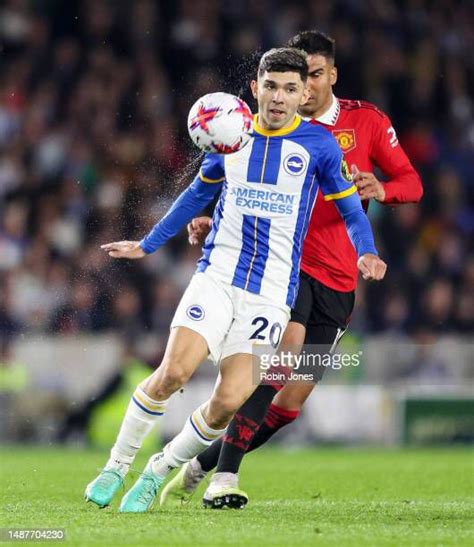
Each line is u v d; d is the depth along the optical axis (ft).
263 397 72.18
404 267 189.98
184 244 182.09
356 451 150.00
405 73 221.66
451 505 77.30
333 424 160.15
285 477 103.50
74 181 194.29
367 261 67.82
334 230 77.97
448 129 219.61
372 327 177.78
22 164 196.75
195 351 65.67
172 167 197.98
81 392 156.35
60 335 169.68
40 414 156.04
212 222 70.03
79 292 173.06
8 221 186.50
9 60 210.79
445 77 224.94
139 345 158.61
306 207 68.74
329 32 219.61
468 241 203.41
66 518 63.87
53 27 213.87
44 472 102.94
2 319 173.68
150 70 208.74
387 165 80.33
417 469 114.52
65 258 183.11
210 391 154.51
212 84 210.18
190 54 212.43
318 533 58.13
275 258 67.92
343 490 90.63
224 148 66.59
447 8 235.20
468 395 162.81
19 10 213.87
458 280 193.36
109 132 201.26
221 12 217.36
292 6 220.64
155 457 69.46
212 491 71.15
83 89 206.28
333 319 79.46
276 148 68.03
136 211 190.90
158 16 215.51
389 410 161.68
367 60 219.00
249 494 86.22
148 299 174.29
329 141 68.85
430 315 182.91
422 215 203.00
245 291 67.26
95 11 214.48
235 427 71.46
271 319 67.21
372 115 79.92
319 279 78.33
